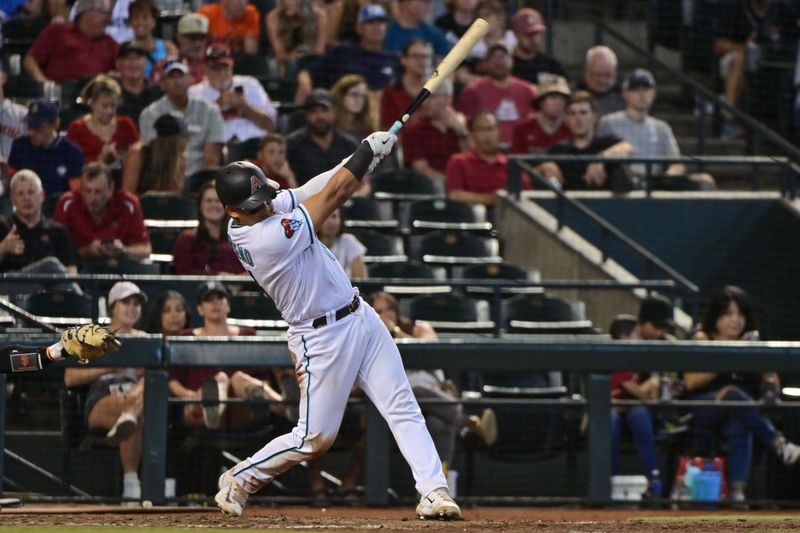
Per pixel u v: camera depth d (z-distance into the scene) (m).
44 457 31.61
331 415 21.91
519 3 53.06
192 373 31.45
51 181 38.16
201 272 36.31
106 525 21.53
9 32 43.06
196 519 22.73
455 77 47.62
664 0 54.28
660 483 32.72
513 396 35.44
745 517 27.12
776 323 45.78
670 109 54.59
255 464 22.38
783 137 50.78
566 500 31.28
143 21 43.66
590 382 31.22
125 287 31.94
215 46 42.12
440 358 30.69
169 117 39.59
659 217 45.19
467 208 42.53
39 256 35.25
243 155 41.12
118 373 31.12
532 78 48.81
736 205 45.62
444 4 51.50
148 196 39.03
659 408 32.38
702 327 35.88
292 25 47.16
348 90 43.25
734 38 52.62
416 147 44.56
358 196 42.16
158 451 29.72
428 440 22.22
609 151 45.00
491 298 39.84
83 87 41.94
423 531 20.34
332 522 21.98
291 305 21.62
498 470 33.59
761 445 33.44
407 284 35.00
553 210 44.00
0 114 37.72
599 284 36.50
